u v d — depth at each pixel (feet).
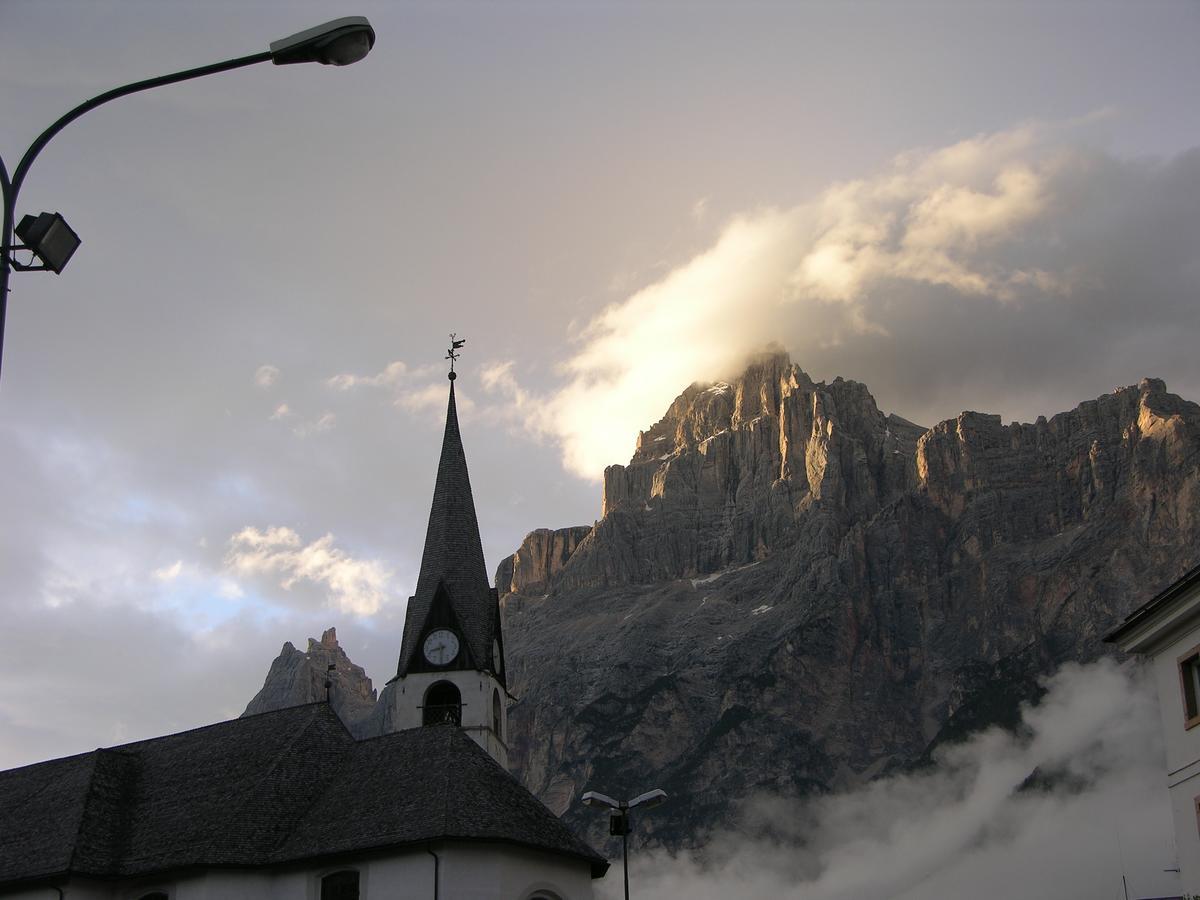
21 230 94.89
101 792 240.73
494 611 338.34
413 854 203.62
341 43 98.78
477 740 313.32
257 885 212.84
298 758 235.61
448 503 353.92
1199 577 176.76
